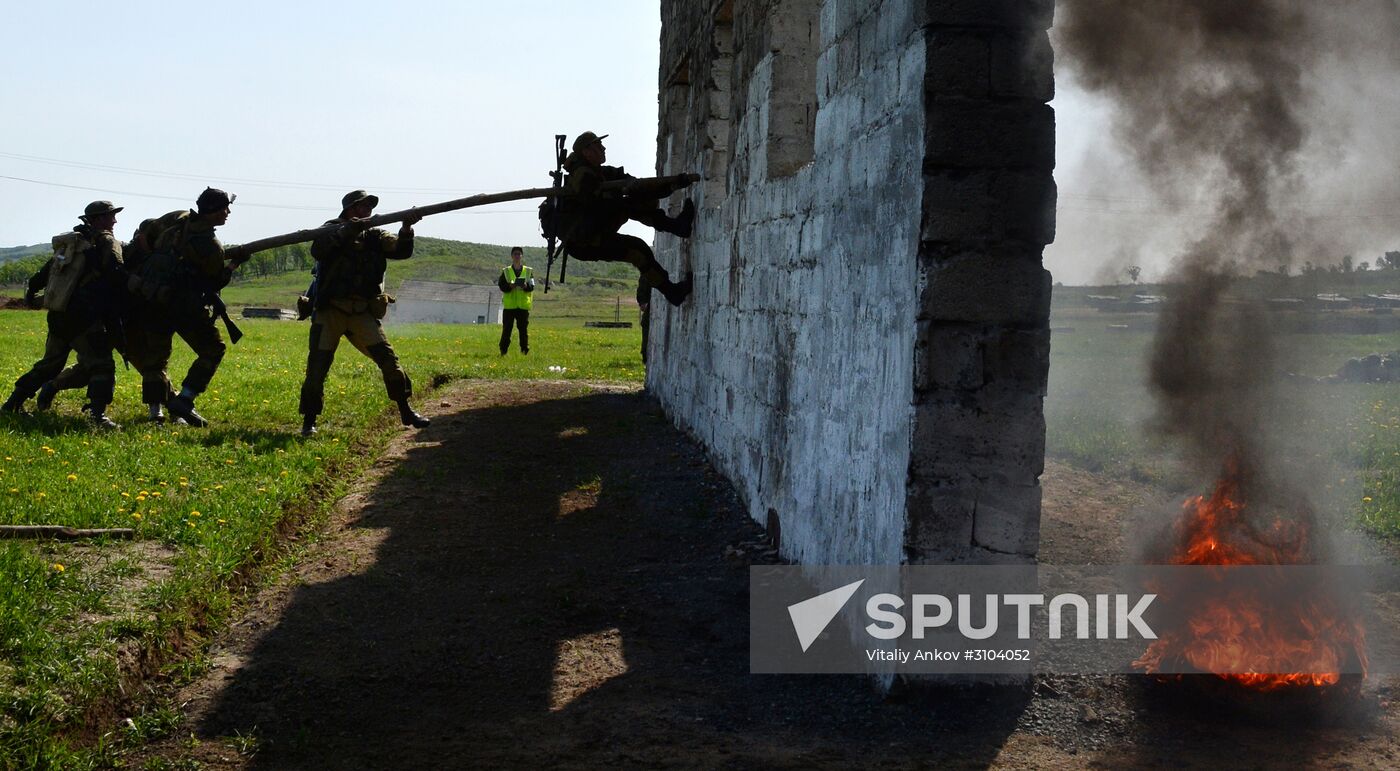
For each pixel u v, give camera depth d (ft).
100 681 13.61
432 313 265.13
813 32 24.44
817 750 13.32
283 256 551.18
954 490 14.60
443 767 12.82
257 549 20.17
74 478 22.91
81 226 30.71
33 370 30.60
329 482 26.68
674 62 41.42
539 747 13.41
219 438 29.63
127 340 31.58
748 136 26.81
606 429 36.99
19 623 14.53
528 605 18.90
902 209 15.34
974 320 14.47
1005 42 14.46
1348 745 13.16
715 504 26.55
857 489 17.16
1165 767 12.66
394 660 16.29
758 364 24.98
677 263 38.06
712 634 17.67
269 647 16.60
